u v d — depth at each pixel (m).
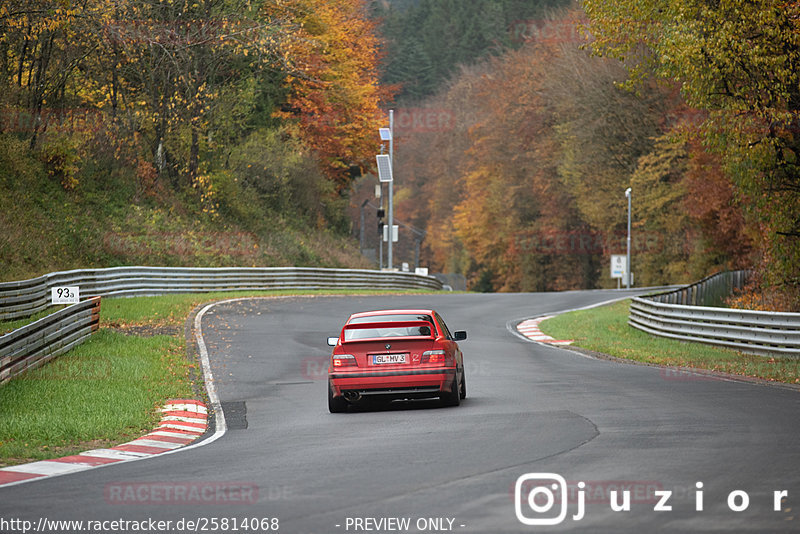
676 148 174.88
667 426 31.02
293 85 173.62
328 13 174.38
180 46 125.56
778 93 67.25
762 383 45.81
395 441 29.62
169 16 124.75
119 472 25.97
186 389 46.38
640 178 181.38
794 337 57.34
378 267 180.88
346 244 182.50
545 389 43.84
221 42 129.62
